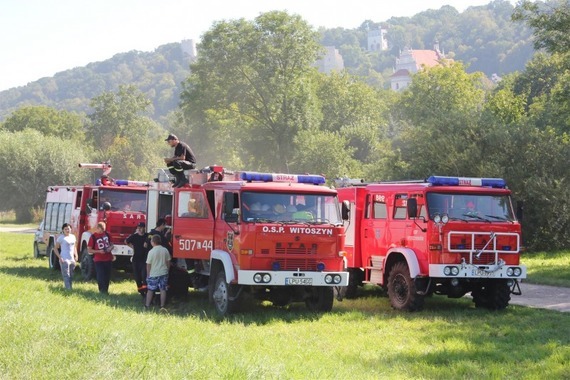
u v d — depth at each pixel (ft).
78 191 82.99
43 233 93.97
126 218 76.79
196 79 245.24
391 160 137.80
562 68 100.94
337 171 224.94
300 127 244.83
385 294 66.23
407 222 56.80
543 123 160.76
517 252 55.06
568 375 34.40
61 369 26.02
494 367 36.06
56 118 464.24
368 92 327.26
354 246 63.10
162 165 357.82
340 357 38.22
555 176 114.52
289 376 28.99
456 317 52.60
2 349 28.35
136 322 40.63
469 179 56.54
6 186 277.44
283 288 54.44
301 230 51.75
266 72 236.84
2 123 474.49
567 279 75.10
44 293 53.26
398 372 35.19
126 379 25.45
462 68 298.35
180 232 57.93
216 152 284.41
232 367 28.27
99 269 63.62
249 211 51.55
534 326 47.75
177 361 28.58
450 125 126.00
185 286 60.13
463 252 54.03
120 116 433.48
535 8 94.48
